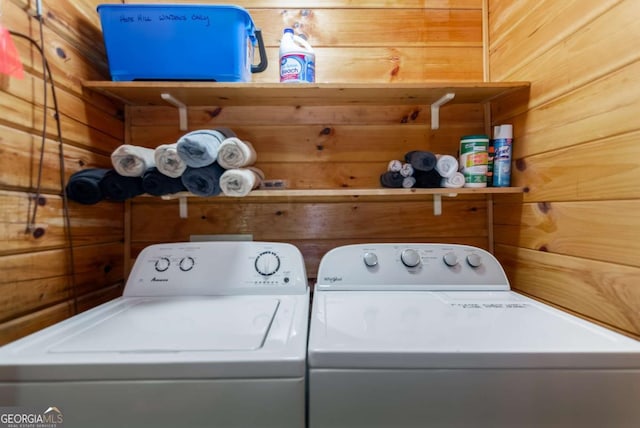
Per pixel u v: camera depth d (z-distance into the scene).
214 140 0.97
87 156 1.06
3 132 0.74
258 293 1.00
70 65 0.98
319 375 0.57
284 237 1.33
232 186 0.96
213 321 0.76
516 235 1.17
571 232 0.90
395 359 0.58
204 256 1.05
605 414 0.57
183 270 1.03
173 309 0.86
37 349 0.60
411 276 1.03
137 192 1.00
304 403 0.57
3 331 0.73
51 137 0.89
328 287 1.02
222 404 0.56
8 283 0.75
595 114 0.82
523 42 1.11
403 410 0.57
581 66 0.87
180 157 0.93
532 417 0.57
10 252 0.76
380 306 0.86
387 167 1.30
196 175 0.95
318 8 1.33
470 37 1.35
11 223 0.76
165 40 1.04
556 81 0.96
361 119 1.33
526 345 0.60
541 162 1.03
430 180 1.14
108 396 0.55
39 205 0.85
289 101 1.26
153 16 1.03
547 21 0.99
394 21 1.33
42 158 0.85
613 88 0.78
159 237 1.31
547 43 1.00
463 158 1.16
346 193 1.10
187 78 1.06
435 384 0.58
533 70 1.06
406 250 1.06
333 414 0.57
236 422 0.56
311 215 1.33
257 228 1.33
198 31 1.04
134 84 1.05
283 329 0.71
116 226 1.23
